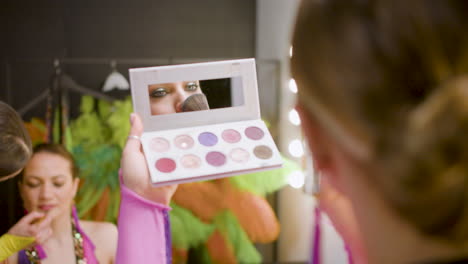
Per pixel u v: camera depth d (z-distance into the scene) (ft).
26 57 6.70
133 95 2.36
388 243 0.74
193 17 7.27
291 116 5.76
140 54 7.13
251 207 6.01
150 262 1.78
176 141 2.34
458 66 0.60
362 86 0.64
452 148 0.57
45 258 4.53
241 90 2.51
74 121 5.80
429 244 0.69
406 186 0.62
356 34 0.65
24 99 6.51
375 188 0.72
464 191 0.58
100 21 6.91
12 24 6.63
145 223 1.81
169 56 7.25
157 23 7.14
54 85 5.64
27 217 4.15
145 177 2.04
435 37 0.61
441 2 0.61
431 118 0.58
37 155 4.86
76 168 5.05
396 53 0.62
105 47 6.97
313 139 0.83
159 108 2.39
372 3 0.65
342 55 0.66
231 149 2.38
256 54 7.49
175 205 5.87
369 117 0.65
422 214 0.63
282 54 6.16
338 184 0.84
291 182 5.91
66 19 6.79
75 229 4.82
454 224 0.61
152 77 2.37
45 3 6.68
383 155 0.64
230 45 7.45
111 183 5.65
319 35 0.70
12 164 2.73
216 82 2.48
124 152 2.16
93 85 6.77
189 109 2.43
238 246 6.01
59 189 4.81
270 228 6.04
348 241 1.36
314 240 1.46
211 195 5.96
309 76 0.73
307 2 0.73
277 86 6.32
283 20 6.04
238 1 7.41
